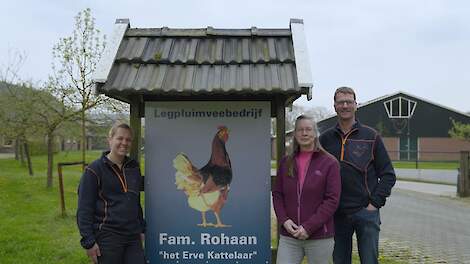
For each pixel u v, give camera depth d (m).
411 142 44.47
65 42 15.84
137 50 4.14
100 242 3.63
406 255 7.22
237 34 4.34
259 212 4.10
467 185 16.08
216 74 3.88
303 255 3.80
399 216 11.66
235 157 4.11
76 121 14.80
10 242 7.05
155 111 4.11
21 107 14.12
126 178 3.75
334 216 4.19
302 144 3.72
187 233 4.11
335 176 3.66
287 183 3.75
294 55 3.98
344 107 4.13
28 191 13.34
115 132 3.70
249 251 4.11
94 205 3.68
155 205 4.11
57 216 9.51
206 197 4.10
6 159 29.14
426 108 44.34
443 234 9.13
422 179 25.66
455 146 44.00
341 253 4.22
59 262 6.09
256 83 3.73
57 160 27.47
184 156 4.11
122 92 3.69
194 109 4.11
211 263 4.11
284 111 4.12
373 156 4.14
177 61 4.02
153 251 4.11
